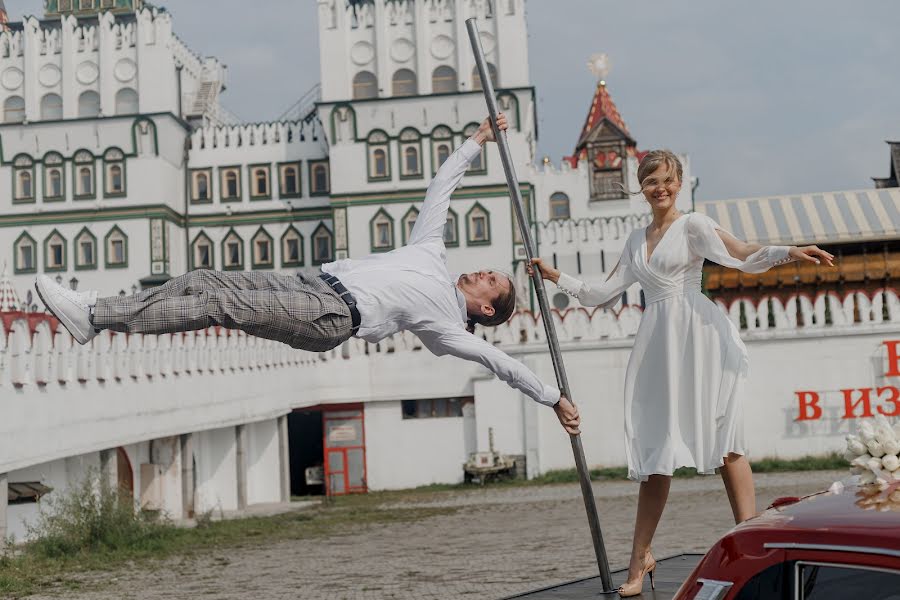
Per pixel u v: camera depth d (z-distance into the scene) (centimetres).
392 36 4956
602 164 5047
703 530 1606
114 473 1959
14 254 5022
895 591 236
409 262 482
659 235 511
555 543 1533
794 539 256
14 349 1516
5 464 1477
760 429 3222
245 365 2692
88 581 1290
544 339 3303
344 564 1411
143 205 4972
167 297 431
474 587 1101
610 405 3262
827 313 3281
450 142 4841
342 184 4881
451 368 3431
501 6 4856
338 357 3475
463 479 3419
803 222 4397
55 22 5300
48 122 5022
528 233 529
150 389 2056
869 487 305
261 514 2656
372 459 3481
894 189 4556
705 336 492
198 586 1227
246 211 5222
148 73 5059
